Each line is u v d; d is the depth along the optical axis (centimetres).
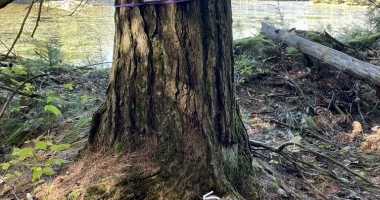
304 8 1426
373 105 534
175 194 215
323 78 590
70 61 626
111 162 231
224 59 233
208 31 223
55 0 501
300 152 374
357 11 1311
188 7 217
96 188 215
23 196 241
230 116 241
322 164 354
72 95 431
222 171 228
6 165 258
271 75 586
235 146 246
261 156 333
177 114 225
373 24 894
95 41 770
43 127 352
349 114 498
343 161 369
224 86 234
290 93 545
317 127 458
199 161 223
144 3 218
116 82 235
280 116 468
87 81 509
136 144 232
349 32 829
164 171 221
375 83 493
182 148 225
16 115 376
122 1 223
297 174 318
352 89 561
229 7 235
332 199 287
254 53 648
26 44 692
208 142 225
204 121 225
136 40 223
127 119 233
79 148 288
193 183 219
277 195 255
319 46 592
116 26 232
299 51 633
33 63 492
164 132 227
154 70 224
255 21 1022
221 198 217
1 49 643
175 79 222
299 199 264
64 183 229
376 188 311
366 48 716
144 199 214
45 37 736
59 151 291
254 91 547
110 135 241
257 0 1622
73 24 901
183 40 219
